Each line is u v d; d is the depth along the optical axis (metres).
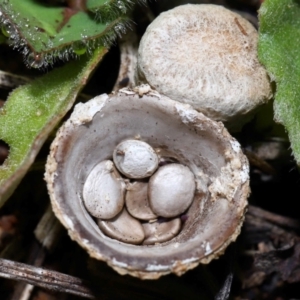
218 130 0.06
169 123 0.06
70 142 0.06
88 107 0.06
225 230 0.06
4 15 0.06
